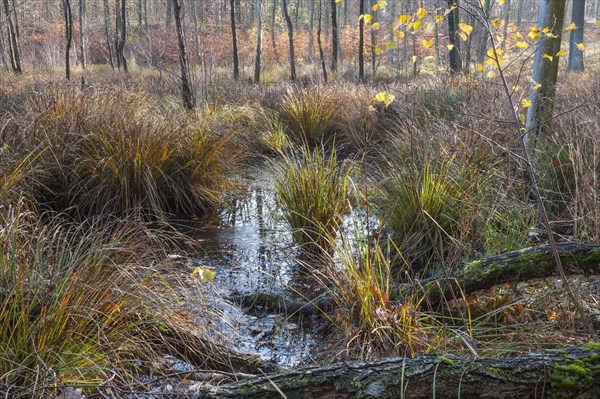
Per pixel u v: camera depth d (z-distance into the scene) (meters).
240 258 5.03
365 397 2.01
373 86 13.40
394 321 3.12
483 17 3.12
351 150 9.28
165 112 8.03
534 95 5.52
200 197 6.57
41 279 2.87
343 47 30.94
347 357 3.06
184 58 9.95
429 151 5.44
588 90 8.21
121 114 6.60
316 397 2.04
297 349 3.49
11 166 5.29
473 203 4.54
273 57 32.44
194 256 5.08
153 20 43.12
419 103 8.67
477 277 3.40
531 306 3.47
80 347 2.69
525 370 2.04
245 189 7.41
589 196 4.20
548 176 5.10
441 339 3.08
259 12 19.16
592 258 3.20
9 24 17.61
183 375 2.93
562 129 5.75
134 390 2.77
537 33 3.07
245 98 11.99
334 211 4.98
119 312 2.91
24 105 7.45
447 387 2.04
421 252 4.63
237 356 3.13
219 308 3.96
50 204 5.88
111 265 3.32
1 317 2.59
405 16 2.89
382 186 5.69
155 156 6.26
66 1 15.76
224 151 7.63
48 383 2.37
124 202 5.94
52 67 23.06
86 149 6.14
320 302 3.92
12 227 3.29
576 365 2.02
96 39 35.25
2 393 2.29
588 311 3.32
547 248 3.29
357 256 4.03
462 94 8.43
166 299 3.40
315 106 10.38
